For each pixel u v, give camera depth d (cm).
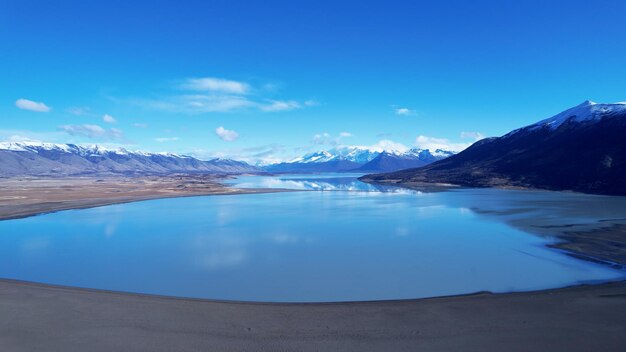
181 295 1988
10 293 1827
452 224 4144
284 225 4191
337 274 2347
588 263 2486
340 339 1384
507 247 2997
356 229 3903
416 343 1350
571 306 1662
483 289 2020
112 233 3766
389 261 2639
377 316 1594
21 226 4231
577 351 1281
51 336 1377
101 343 1331
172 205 6350
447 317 1572
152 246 3162
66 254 2900
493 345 1330
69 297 1778
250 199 7450
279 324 1512
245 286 2127
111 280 2245
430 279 2219
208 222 4447
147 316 1567
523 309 1641
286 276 2311
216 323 1513
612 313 1577
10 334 1388
